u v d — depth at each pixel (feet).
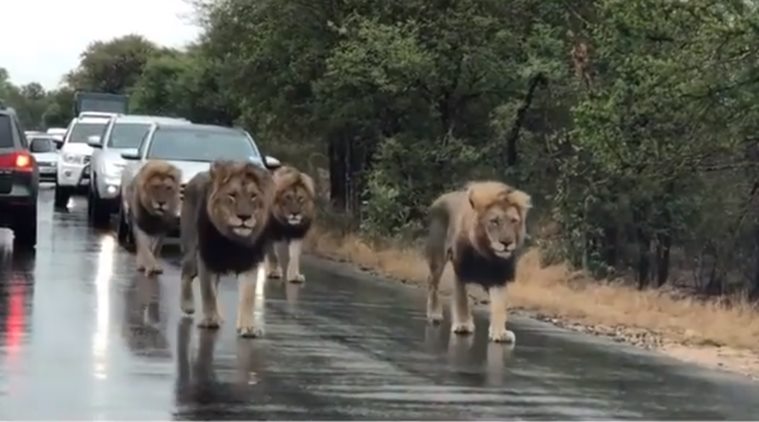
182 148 69.41
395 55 77.25
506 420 31.17
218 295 52.37
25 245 67.46
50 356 36.63
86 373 34.45
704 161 75.15
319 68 87.15
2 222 66.39
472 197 44.01
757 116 66.33
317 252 78.59
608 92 70.44
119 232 73.72
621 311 55.98
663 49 69.26
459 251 44.80
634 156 70.28
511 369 38.78
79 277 55.83
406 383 35.40
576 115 69.87
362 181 95.50
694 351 46.21
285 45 87.97
